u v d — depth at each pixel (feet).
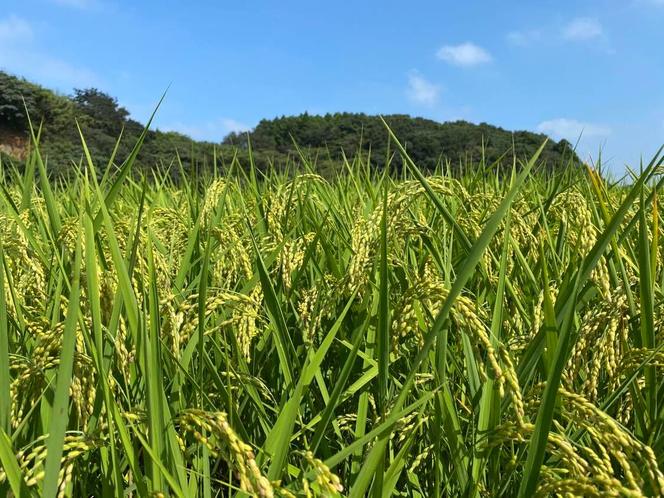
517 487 6.13
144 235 7.78
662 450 5.40
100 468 6.31
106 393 4.64
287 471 5.61
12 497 4.61
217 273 9.18
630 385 6.00
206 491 5.43
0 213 11.35
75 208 13.58
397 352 6.14
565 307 5.90
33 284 8.61
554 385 4.59
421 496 6.38
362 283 7.39
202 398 6.44
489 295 8.18
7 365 4.84
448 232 10.72
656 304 6.59
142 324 5.44
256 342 9.23
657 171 7.53
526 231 8.60
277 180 17.56
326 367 8.91
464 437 6.61
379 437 4.90
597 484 4.47
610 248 7.88
